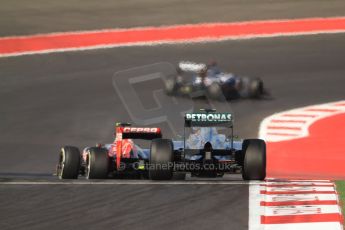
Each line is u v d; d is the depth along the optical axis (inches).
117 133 2133.4
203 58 4805.6
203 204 1742.1
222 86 3846.0
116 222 1569.9
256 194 1860.2
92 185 1991.9
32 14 5772.6
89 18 5684.1
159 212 1659.7
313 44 5073.8
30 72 4527.6
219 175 2146.9
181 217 1612.9
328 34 5265.8
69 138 3262.8
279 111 3671.3
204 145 2042.3
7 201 1782.7
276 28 5369.1
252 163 2027.6
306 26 5408.5
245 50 4955.7
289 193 1875.0
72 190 1918.1
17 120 3548.2
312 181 2058.3
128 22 5570.9
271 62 4694.9
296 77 4382.4
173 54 4896.7
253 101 3838.6
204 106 3747.5
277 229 1512.1
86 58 4827.8
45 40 5172.2
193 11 5787.4
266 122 3459.6
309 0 5984.3
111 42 5142.7
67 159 2122.3
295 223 1558.8
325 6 5821.9
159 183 2020.2
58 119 3570.4
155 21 5580.7
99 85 4237.2
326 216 1617.9
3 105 3826.3
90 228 1520.7
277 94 4015.8
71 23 5561.0
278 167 2706.7
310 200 1786.4
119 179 2156.7
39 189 1936.5
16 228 1523.1
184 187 1959.9
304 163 2770.7
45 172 2623.0
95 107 3796.8
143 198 1812.3
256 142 2063.2
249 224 1552.7
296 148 3011.8
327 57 4793.3
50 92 4097.0
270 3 5959.6
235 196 1835.6
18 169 2691.9
